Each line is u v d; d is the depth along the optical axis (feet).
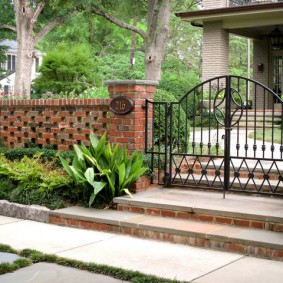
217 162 26.25
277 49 65.57
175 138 26.50
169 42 124.47
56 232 20.70
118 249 18.26
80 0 77.87
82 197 23.44
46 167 25.43
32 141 29.68
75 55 79.51
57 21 86.12
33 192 23.85
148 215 21.42
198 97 54.24
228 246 17.93
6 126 30.83
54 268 16.15
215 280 15.06
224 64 59.77
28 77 81.61
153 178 24.44
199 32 122.01
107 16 79.87
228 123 22.35
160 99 26.09
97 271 15.75
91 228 21.16
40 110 28.91
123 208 22.17
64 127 27.71
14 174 25.52
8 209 23.62
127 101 24.12
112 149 24.81
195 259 17.08
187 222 20.15
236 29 61.67
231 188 22.45
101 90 35.55
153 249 18.24
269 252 17.10
